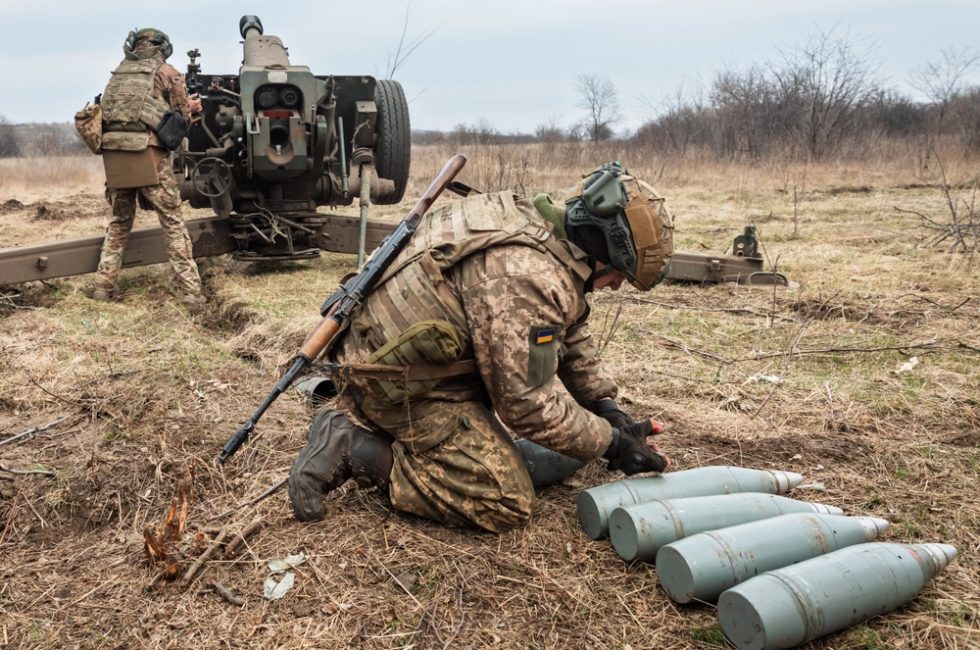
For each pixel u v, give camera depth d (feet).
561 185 44.37
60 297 19.39
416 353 8.21
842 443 11.15
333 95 22.25
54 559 8.71
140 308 18.58
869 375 13.70
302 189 22.58
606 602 7.77
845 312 17.69
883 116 83.51
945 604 7.59
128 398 12.24
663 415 12.11
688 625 7.44
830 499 9.65
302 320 16.26
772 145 66.03
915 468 10.40
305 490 8.87
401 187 26.37
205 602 7.83
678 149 64.08
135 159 18.62
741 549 7.54
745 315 17.67
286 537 8.75
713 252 24.91
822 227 29.35
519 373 8.08
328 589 7.93
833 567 7.17
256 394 12.66
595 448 8.59
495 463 8.57
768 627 6.72
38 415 12.08
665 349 15.38
